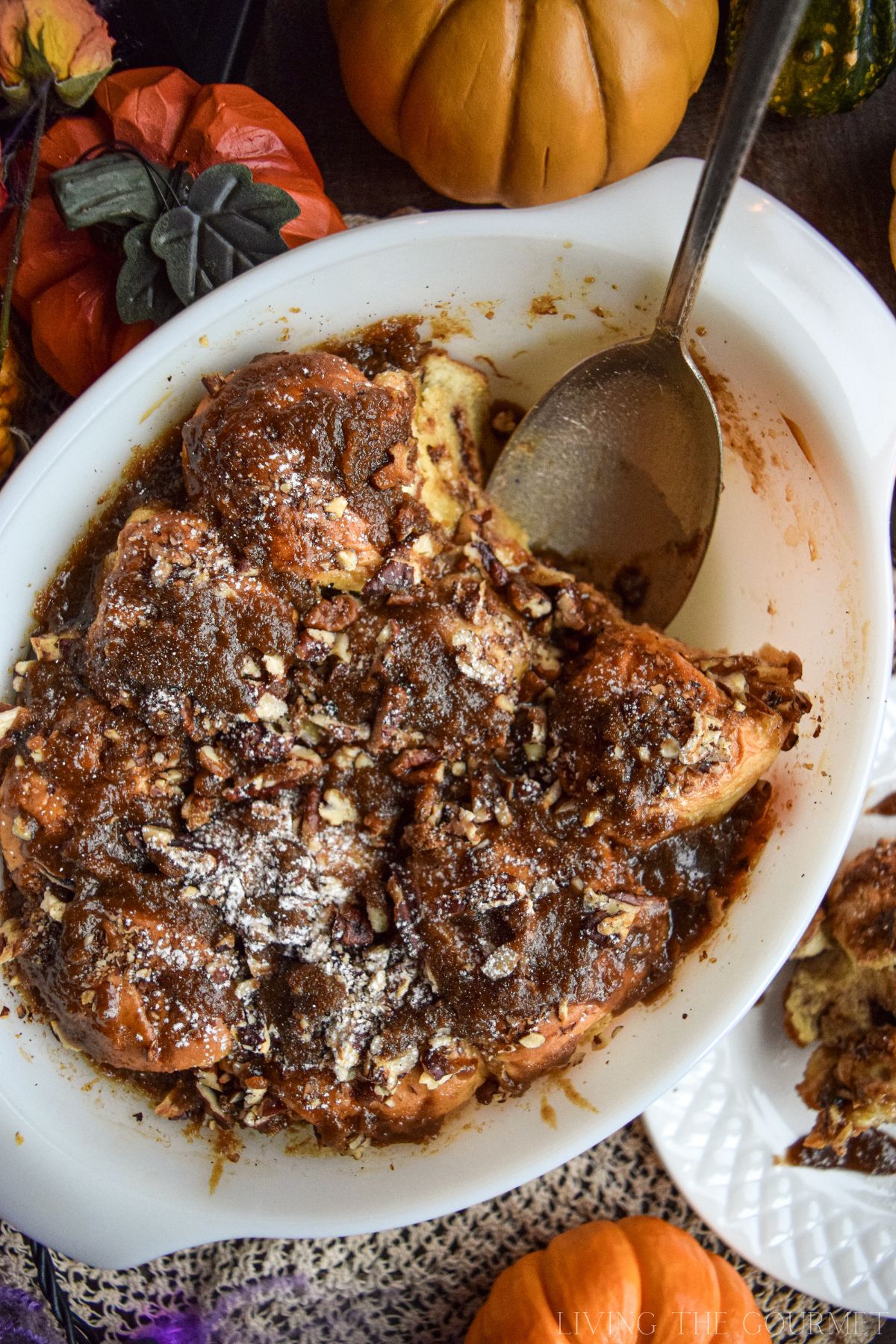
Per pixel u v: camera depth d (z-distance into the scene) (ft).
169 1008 1.44
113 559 1.46
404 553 1.47
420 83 1.60
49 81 1.49
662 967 1.53
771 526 1.58
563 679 1.51
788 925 1.46
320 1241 1.73
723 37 1.73
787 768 1.54
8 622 1.48
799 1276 1.70
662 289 1.46
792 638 1.57
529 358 1.59
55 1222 1.48
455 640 1.46
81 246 1.58
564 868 1.46
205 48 1.65
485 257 1.47
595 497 1.56
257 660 1.45
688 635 1.67
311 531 1.43
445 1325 1.73
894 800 1.73
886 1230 1.70
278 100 1.73
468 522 1.55
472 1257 1.73
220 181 1.50
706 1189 1.69
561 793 1.47
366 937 1.45
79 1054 1.51
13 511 1.44
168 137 1.56
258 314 1.46
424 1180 1.49
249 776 1.45
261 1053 1.46
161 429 1.50
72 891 1.46
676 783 1.45
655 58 1.58
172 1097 1.51
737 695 1.50
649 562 1.58
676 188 1.43
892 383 1.45
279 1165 1.52
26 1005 1.50
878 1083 1.67
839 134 1.73
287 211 1.51
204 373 1.49
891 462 1.46
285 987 1.46
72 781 1.44
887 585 1.46
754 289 1.44
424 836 1.44
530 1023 1.44
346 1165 1.52
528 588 1.53
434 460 1.57
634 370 1.47
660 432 1.50
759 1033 1.72
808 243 1.43
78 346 1.59
